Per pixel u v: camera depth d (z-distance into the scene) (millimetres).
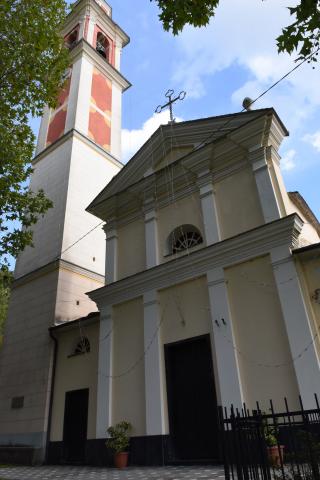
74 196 18844
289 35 4945
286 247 9531
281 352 8805
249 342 9352
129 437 10594
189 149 13188
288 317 8867
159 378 10578
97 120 22734
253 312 9570
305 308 8750
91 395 12758
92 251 18484
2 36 11094
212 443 9453
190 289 11062
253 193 11031
